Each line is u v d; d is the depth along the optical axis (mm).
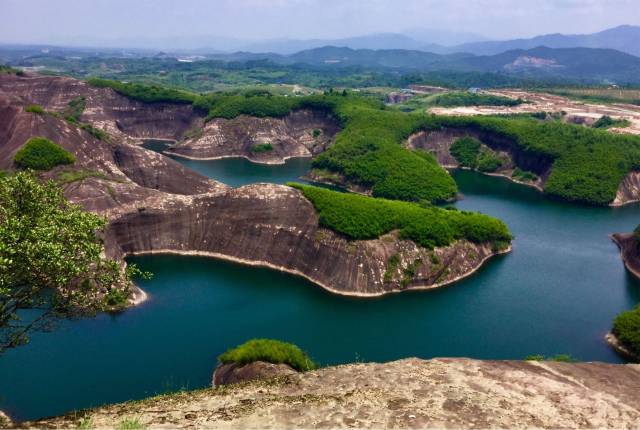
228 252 104625
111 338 71125
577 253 114562
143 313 79562
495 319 82375
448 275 96812
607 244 121562
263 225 104625
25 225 30891
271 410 27562
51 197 33875
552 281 98438
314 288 93000
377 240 96812
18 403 54688
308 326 78062
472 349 72562
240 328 76125
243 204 107438
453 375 32938
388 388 30812
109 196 107062
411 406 28219
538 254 112938
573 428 27016
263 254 102500
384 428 25750
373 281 91875
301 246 100375
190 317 79125
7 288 29250
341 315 82375
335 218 99500
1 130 131875
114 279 35625
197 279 94375
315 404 28359
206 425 25609
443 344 73688
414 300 88938
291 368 57000
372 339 74625
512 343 74812
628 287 96812
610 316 84812
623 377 34719
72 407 54188
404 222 100188
